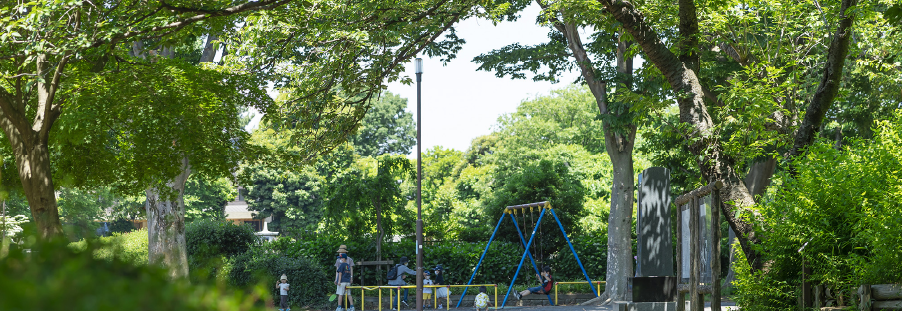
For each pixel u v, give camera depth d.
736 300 10.09
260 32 14.19
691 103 12.87
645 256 13.74
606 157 45.94
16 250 2.01
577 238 27.05
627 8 12.80
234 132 13.17
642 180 13.98
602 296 22.64
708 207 8.27
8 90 11.57
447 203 40.28
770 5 14.98
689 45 13.11
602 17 15.22
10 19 8.93
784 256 8.91
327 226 25.42
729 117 12.22
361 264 22.34
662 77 15.38
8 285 1.55
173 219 18.78
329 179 25.69
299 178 47.47
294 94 17.73
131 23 9.70
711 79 19.28
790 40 16.05
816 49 17.17
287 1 10.23
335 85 17.58
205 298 1.95
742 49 15.51
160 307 1.79
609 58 22.94
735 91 12.20
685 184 25.62
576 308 21.09
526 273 25.48
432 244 26.58
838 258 8.03
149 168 12.20
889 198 7.32
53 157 13.41
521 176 28.86
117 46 11.12
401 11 15.96
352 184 23.83
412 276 24.30
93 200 28.53
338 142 18.52
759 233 9.49
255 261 20.83
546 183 28.48
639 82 20.08
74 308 1.62
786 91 14.80
